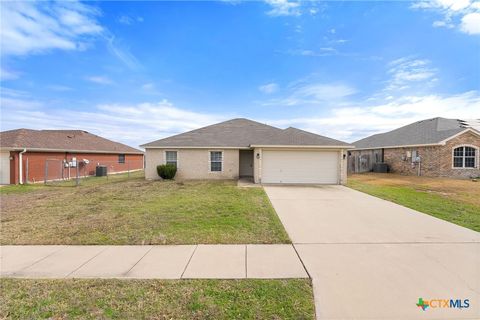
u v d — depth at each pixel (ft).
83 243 17.75
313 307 10.34
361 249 16.56
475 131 61.21
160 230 20.45
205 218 24.00
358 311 10.09
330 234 19.62
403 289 11.65
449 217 24.77
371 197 36.06
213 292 11.43
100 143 89.81
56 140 70.85
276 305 10.48
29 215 25.73
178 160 60.59
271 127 71.56
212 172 60.49
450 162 62.18
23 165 57.88
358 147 90.84
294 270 13.55
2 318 9.73
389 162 78.43
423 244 17.42
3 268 13.98
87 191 43.09
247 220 23.32
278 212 26.89
